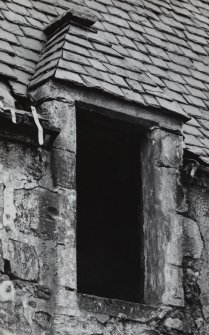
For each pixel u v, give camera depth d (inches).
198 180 320.8
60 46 308.0
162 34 373.1
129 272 377.7
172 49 367.6
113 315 284.5
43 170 286.4
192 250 313.1
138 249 370.0
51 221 282.0
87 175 364.2
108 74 309.9
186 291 306.8
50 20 338.0
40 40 323.9
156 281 301.9
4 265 270.1
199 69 366.9
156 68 345.7
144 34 363.9
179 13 399.2
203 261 314.7
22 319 268.1
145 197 312.3
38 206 281.6
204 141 329.4
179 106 323.9
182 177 316.8
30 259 274.8
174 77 350.3
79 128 315.0
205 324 307.1
